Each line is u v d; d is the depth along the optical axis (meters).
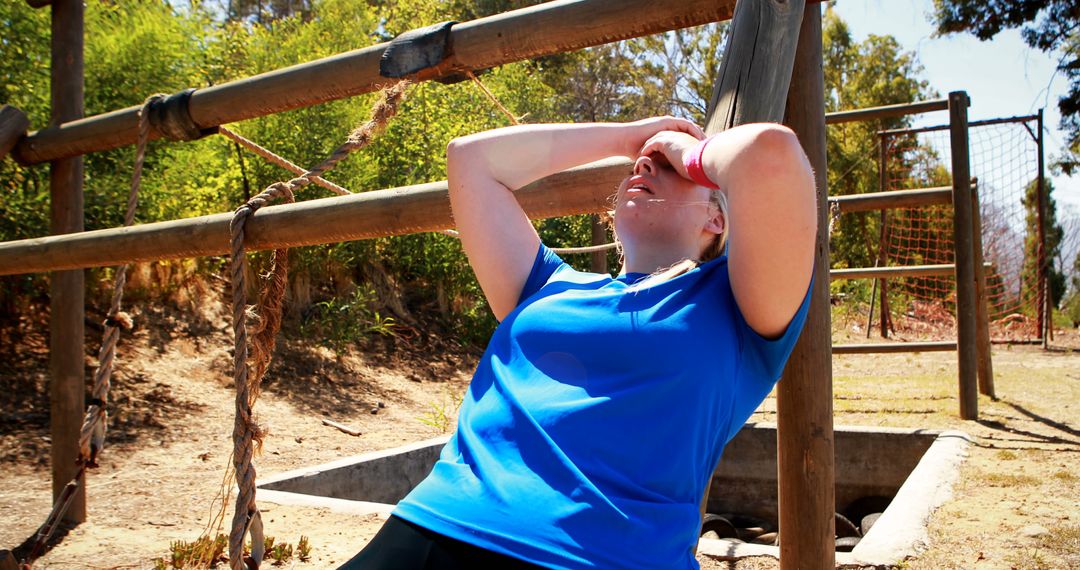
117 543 4.20
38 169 6.90
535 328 1.42
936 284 19.91
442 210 2.57
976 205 9.02
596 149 1.71
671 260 1.53
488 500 1.25
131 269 8.59
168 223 3.15
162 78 7.70
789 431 2.84
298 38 10.21
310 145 9.49
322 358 9.63
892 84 28.41
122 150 7.42
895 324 17.80
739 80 2.03
